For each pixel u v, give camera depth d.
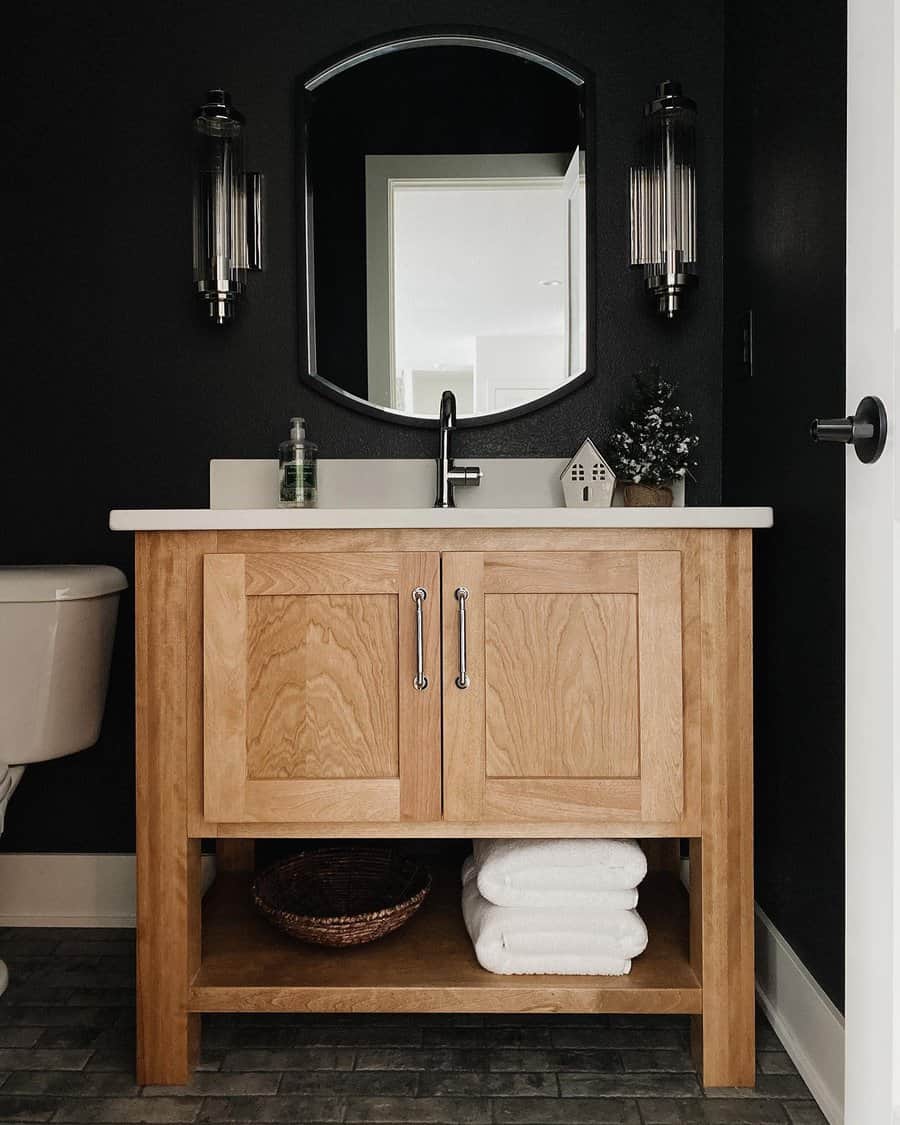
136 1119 1.48
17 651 1.85
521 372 2.18
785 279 1.73
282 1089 1.56
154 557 1.56
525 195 2.18
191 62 2.19
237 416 2.19
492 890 1.62
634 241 2.08
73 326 2.20
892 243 0.73
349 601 1.57
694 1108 1.51
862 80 0.79
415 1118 1.48
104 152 2.19
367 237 2.18
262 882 1.83
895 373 0.73
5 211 2.20
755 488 1.93
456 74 2.18
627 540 1.55
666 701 1.55
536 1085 1.57
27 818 2.24
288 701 1.56
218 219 2.08
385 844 2.21
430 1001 1.56
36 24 2.19
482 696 1.56
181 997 1.57
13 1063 1.64
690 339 2.17
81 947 2.10
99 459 2.21
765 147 1.85
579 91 2.17
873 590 0.77
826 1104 1.49
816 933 1.58
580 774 1.56
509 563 1.56
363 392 2.19
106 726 2.22
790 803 1.71
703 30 2.16
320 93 2.18
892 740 0.74
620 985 1.57
